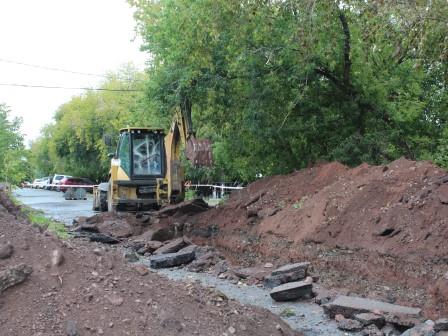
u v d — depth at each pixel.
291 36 13.82
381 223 9.89
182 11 14.88
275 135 16.77
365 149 15.91
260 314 6.10
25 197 39.56
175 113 17.44
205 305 5.73
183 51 15.26
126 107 47.38
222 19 13.84
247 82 16.03
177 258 11.86
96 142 51.41
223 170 28.56
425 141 17.30
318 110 16.94
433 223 9.20
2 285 4.96
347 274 9.73
